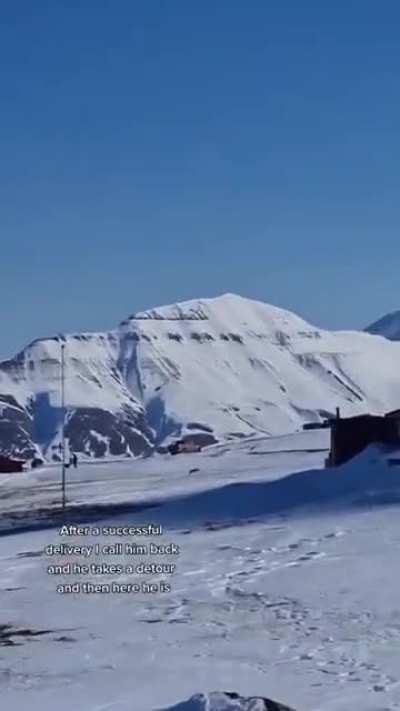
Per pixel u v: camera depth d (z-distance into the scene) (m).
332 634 19.62
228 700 12.90
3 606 24.25
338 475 46.44
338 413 80.00
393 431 62.69
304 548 30.58
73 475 100.06
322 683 15.95
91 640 20.34
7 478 101.06
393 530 32.31
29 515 53.69
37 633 21.31
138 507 53.69
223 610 22.62
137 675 17.27
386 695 14.97
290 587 24.58
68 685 16.83
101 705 15.27
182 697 15.49
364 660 17.44
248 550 31.25
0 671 17.97
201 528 38.50
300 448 108.75
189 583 26.23
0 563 31.41
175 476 84.69
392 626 19.97
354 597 22.83
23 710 15.19
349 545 30.14
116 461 128.50
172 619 22.08
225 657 18.31
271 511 41.44
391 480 42.91
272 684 16.05
